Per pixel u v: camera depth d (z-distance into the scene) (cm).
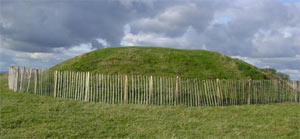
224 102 1558
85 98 1434
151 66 2047
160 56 2291
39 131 851
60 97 1476
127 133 891
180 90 1473
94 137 836
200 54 2528
